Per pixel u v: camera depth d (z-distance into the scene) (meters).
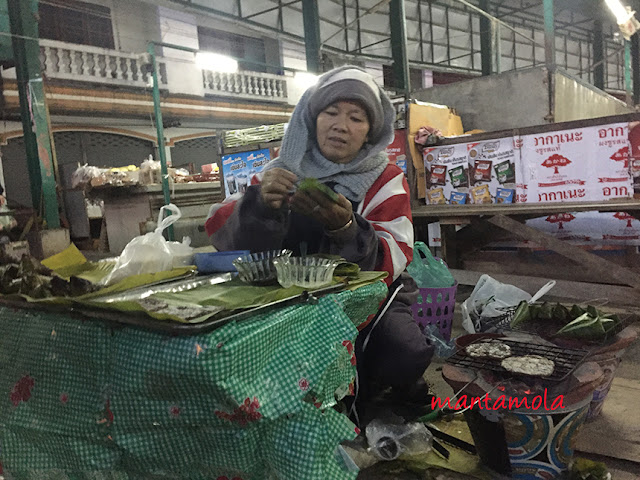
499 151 3.92
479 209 3.84
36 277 1.42
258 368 1.08
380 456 1.74
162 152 6.54
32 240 7.07
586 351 1.70
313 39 9.98
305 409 1.10
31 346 1.27
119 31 11.98
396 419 1.92
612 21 20.98
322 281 1.34
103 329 1.13
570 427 1.53
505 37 18.75
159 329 1.02
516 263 4.30
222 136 5.10
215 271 1.62
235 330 1.02
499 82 5.91
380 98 2.04
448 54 17.98
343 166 1.98
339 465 1.18
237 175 5.05
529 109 5.78
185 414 1.05
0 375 1.35
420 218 4.31
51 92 10.28
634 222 3.72
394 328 1.96
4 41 7.12
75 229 9.16
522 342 1.82
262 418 1.04
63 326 1.20
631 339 1.85
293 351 1.16
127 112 11.61
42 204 7.45
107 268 1.63
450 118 5.43
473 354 1.70
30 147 7.52
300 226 1.91
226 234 1.80
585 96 6.54
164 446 1.12
